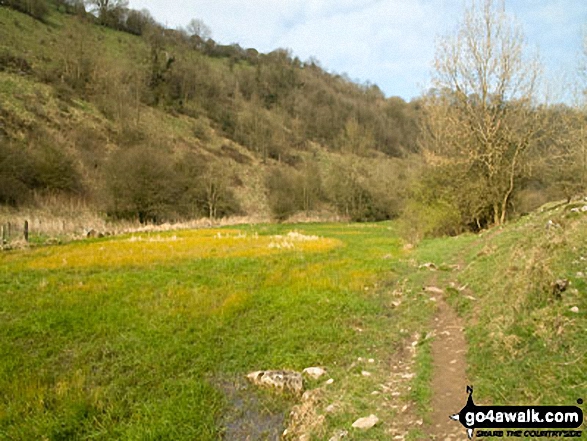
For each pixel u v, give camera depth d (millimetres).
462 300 10484
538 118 24141
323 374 7531
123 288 12859
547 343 6246
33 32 72125
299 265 17531
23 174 36438
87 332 9367
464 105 25781
